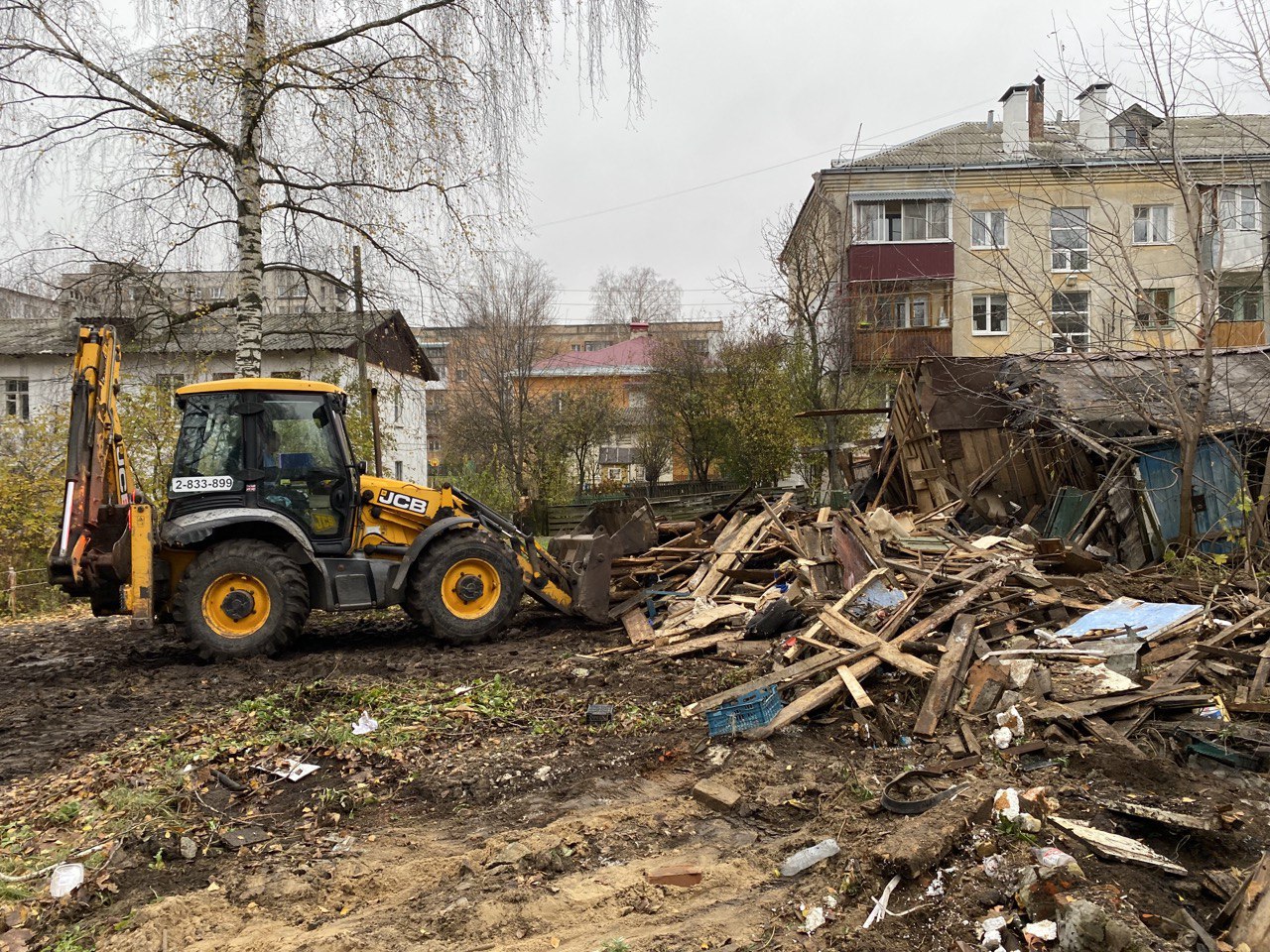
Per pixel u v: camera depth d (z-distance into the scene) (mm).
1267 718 4867
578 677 6555
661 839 4016
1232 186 8828
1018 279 10570
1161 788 4156
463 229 12938
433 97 12359
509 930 3271
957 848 3555
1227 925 3002
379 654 7707
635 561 8914
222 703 6230
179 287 13422
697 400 27188
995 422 11844
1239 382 10797
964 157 23609
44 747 5422
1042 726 4867
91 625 10844
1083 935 2896
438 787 4637
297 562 7848
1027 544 8867
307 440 8062
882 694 5590
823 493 22094
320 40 12141
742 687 5633
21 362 23094
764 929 3209
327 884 3664
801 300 22766
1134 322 9250
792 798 4340
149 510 7324
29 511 13625
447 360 37844
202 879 3766
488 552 8086
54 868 3775
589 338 62281
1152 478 10055
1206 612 6262
